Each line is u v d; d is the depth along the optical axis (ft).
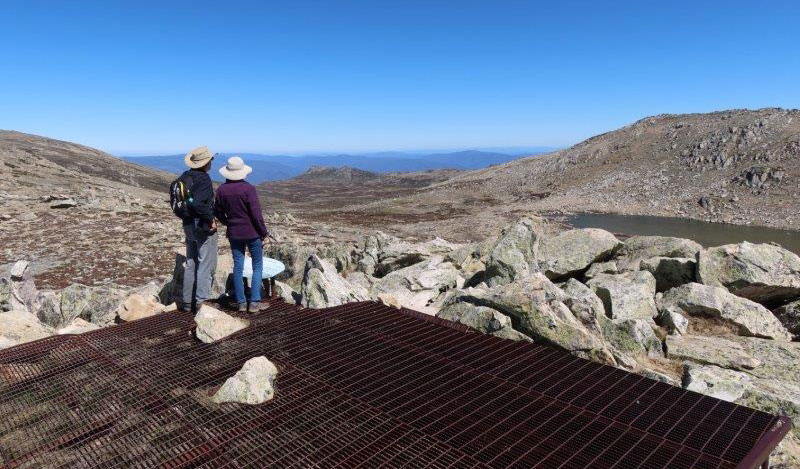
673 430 19.44
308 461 16.94
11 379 23.00
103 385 22.36
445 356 26.32
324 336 28.50
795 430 22.95
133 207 156.35
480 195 357.00
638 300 36.99
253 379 21.35
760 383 27.30
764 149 293.84
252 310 31.30
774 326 35.60
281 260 50.37
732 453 17.87
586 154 391.45
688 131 362.74
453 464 16.93
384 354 26.32
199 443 17.93
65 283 72.13
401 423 19.52
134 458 16.99
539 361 25.85
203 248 31.04
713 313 35.99
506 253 41.45
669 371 29.76
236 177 29.58
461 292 34.47
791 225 216.54
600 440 18.75
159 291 43.78
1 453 17.22
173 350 26.25
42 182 240.32
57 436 18.34
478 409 20.75
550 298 31.32
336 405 20.86
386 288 44.86
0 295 39.73
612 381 23.63
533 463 17.16
